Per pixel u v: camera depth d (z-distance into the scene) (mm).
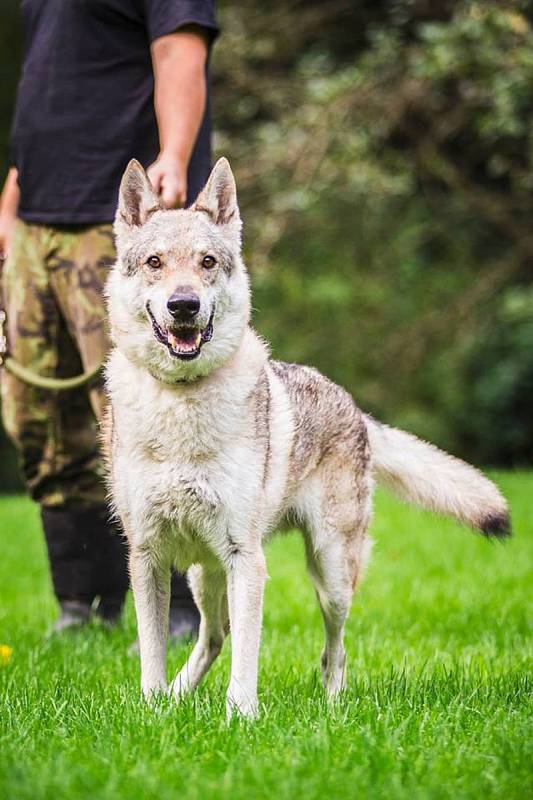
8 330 7531
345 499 6562
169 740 4555
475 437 23516
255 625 5426
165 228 5754
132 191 5996
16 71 24703
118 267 5918
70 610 8023
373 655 7012
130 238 5902
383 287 22703
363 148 18125
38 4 7387
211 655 6254
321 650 7211
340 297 22266
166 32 6957
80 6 7121
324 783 4016
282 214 18891
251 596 5441
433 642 7395
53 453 7758
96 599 8023
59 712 5078
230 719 4875
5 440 23969
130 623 8141
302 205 17766
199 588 6121
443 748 4512
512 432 23109
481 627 7883
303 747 4449
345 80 17969
